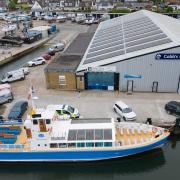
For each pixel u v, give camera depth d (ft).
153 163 104.58
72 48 208.74
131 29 207.92
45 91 154.10
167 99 140.05
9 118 120.88
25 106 131.44
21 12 510.99
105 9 542.98
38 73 186.91
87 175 101.40
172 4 585.63
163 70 141.90
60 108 119.96
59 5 614.34
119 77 147.33
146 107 132.05
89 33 276.41
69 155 99.40
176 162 103.91
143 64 141.69
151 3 583.58
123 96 145.28
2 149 99.91
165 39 152.35
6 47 262.67
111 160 102.63
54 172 102.94
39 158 100.53
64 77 152.05
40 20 453.58
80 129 100.42
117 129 111.14
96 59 156.87
